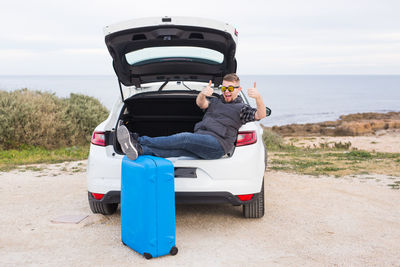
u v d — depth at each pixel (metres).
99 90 156.88
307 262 3.04
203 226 3.97
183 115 4.98
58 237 3.63
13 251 3.27
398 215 4.44
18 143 10.77
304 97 174.50
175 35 3.65
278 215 4.39
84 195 5.39
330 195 5.44
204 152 3.51
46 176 6.91
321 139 25.23
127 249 3.33
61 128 11.68
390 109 101.25
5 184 6.16
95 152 3.81
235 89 3.80
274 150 13.20
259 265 2.98
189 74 4.61
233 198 3.61
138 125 4.99
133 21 3.60
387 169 7.81
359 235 3.72
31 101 11.72
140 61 4.30
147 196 3.04
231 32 3.73
